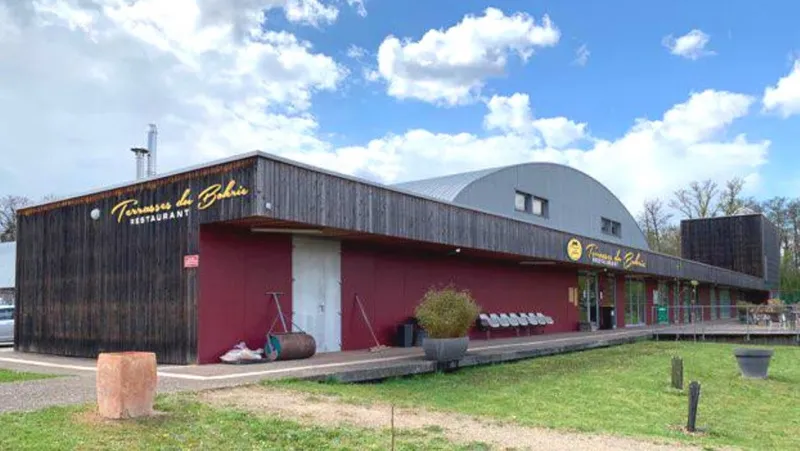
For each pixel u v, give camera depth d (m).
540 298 26.56
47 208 16.75
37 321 16.62
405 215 16.17
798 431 10.05
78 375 11.27
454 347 14.30
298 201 13.00
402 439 7.36
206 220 13.09
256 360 13.58
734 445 8.57
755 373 15.70
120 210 14.91
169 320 13.59
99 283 15.14
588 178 35.44
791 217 65.50
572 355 19.11
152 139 20.50
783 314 29.95
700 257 55.16
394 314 18.70
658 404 11.66
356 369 12.16
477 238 19.09
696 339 26.84
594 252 26.36
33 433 6.75
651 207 66.69
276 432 7.27
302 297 15.73
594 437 8.14
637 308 35.53
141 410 7.62
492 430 8.19
